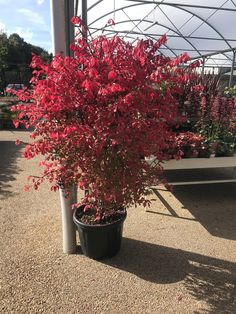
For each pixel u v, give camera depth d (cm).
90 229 287
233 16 950
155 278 280
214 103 470
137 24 1131
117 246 310
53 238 340
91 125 251
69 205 298
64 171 267
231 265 302
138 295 259
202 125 479
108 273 286
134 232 360
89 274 283
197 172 548
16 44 3300
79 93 244
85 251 305
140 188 276
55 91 239
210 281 278
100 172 261
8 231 354
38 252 314
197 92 495
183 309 246
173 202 452
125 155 256
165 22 1090
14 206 425
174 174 533
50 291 261
